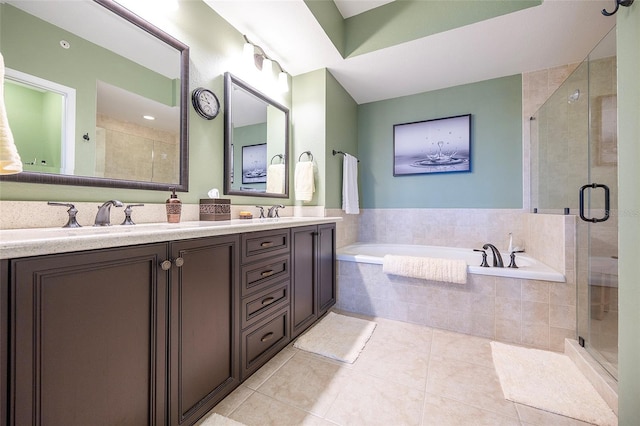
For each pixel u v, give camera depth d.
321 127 2.58
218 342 1.20
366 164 3.38
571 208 1.82
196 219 1.68
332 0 2.19
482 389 1.37
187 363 1.04
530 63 2.48
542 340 1.79
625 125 0.98
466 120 2.87
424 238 3.07
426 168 3.05
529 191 2.63
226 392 1.24
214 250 1.18
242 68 2.09
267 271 1.53
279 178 2.49
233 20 1.94
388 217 3.26
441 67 2.55
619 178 1.01
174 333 0.99
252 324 1.41
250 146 2.14
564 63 2.47
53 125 1.07
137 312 0.87
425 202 3.08
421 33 2.10
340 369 1.54
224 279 1.23
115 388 0.82
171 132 1.53
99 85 1.22
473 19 1.92
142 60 1.40
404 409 1.23
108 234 0.80
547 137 2.24
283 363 1.60
